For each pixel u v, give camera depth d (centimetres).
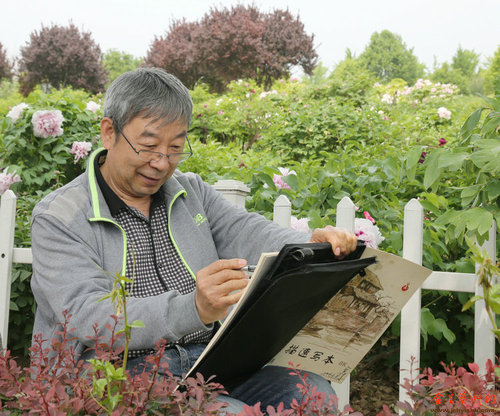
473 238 183
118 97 159
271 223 192
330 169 286
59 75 2758
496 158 170
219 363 135
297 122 728
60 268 153
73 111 423
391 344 273
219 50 2392
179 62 2500
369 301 150
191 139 760
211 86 2516
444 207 244
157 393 103
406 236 193
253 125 916
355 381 281
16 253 253
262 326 131
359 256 150
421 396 108
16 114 400
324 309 150
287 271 121
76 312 143
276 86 1448
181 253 177
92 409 101
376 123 737
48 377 111
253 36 2422
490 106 205
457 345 246
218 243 196
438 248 243
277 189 288
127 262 165
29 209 346
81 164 414
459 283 189
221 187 239
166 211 181
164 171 164
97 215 162
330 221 251
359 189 277
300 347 157
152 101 155
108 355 110
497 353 222
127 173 164
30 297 293
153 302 137
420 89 1166
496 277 181
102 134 167
